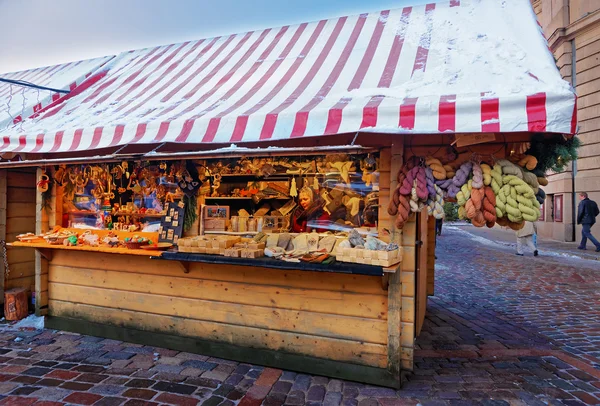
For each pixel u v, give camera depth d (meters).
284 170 4.22
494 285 7.42
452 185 2.98
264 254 3.66
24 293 5.31
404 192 3.06
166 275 4.27
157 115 3.84
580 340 4.51
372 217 3.75
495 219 2.89
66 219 5.19
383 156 3.47
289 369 3.71
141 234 4.70
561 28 13.77
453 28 3.83
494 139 2.95
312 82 3.68
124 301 4.47
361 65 3.69
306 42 4.63
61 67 6.54
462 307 5.93
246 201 4.67
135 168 4.63
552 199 15.61
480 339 4.54
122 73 5.59
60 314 4.83
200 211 4.41
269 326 3.81
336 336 3.56
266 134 3.14
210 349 4.04
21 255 5.59
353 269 3.08
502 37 3.43
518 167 2.86
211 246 3.78
